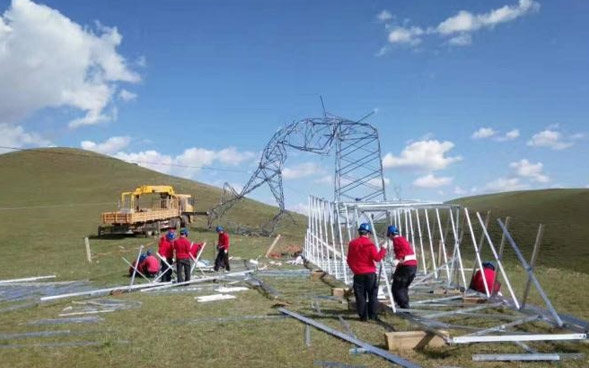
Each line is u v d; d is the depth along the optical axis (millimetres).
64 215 51250
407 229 17875
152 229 38844
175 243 17656
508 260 31672
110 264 24578
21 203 60500
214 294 15602
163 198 43812
